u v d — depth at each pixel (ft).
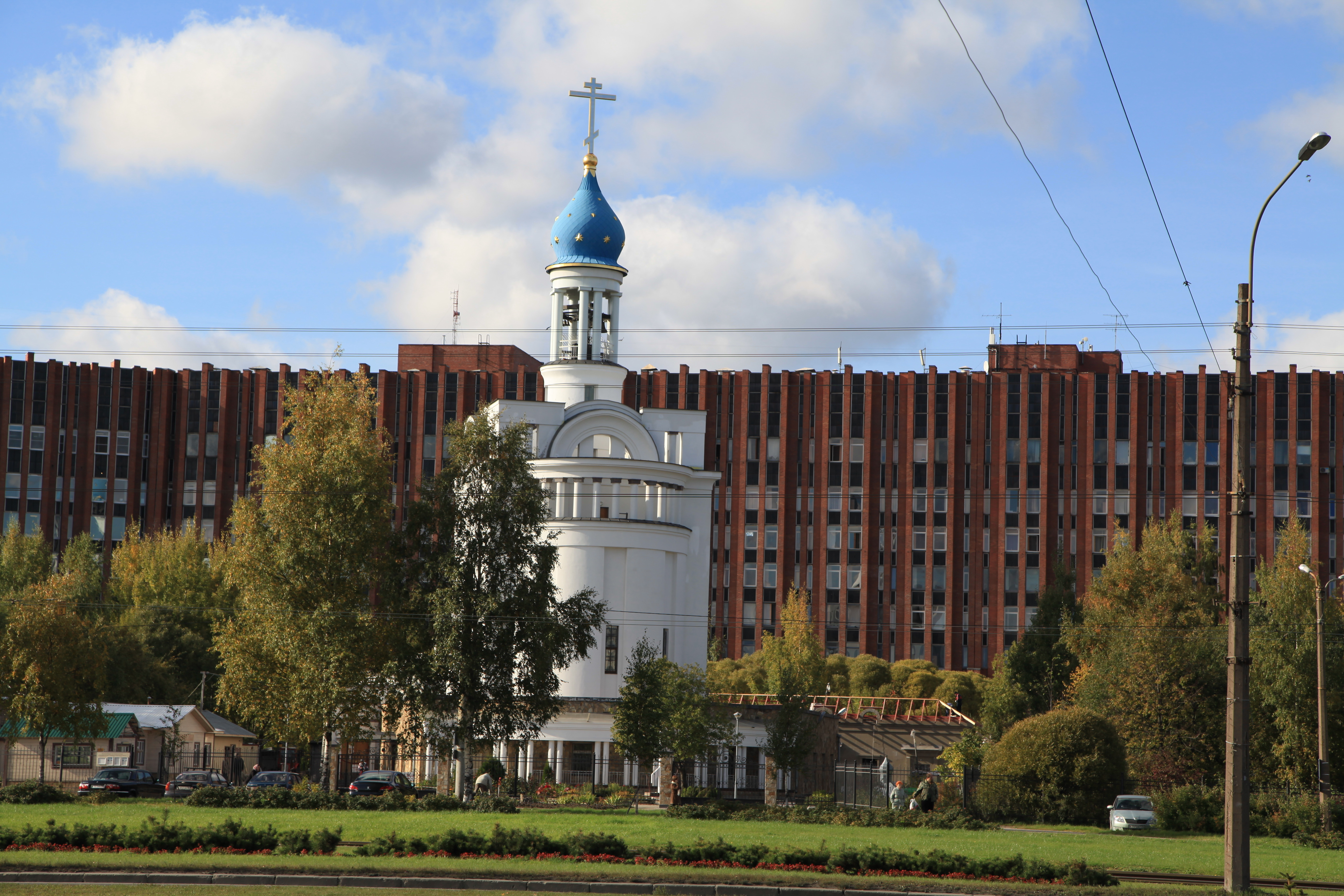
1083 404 643.45
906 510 649.61
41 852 160.25
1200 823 269.64
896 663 581.12
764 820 252.62
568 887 144.25
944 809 293.23
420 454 654.94
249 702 302.04
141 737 392.68
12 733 355.56
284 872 149.38
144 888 140.15
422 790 314.14
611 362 391.04
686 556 370.53
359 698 292.61
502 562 292.40
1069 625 425.28
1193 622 380.17
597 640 351.46
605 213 395.96
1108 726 297.74
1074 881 155.53
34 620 334.44
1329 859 203.00
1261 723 330.54
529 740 298.56
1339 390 624.59
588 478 359.87
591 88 398.42
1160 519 629.92
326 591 294.87
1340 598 354.54
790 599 578.66
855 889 147.64
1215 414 631.97
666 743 328.08
